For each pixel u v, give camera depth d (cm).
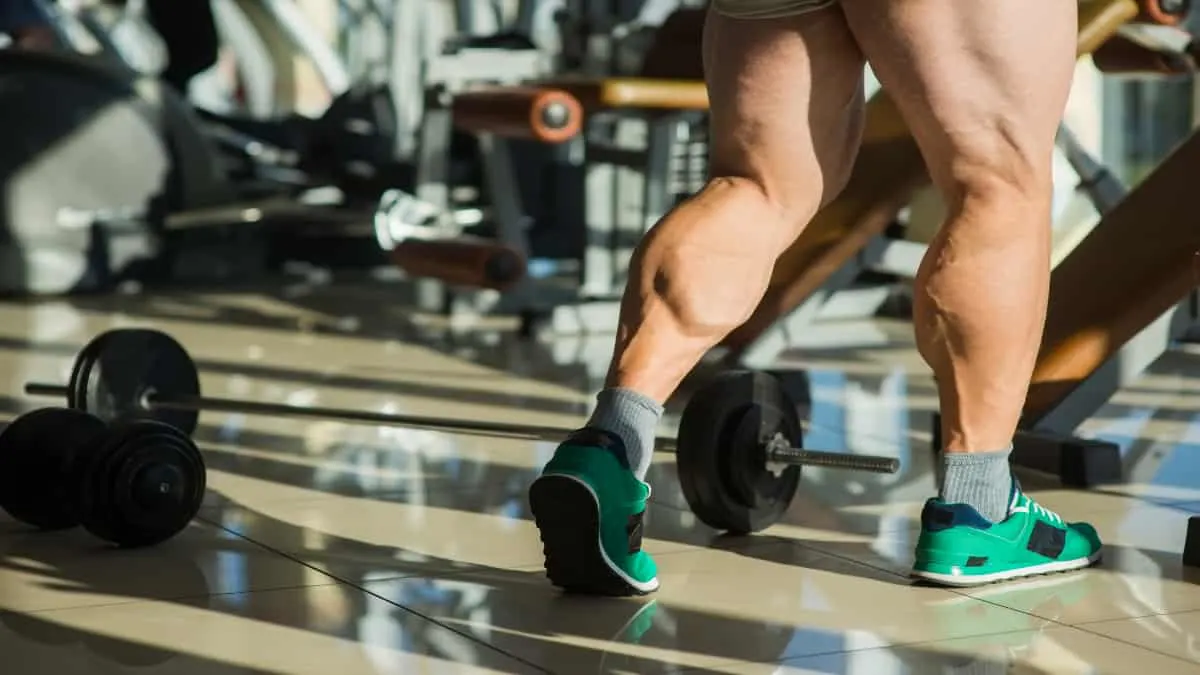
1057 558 223
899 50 200
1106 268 307
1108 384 304
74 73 650
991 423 213
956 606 205
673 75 494
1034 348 213
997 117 202
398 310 615
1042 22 200
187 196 676
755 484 243
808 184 210
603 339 525
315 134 731
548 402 390
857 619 199
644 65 503
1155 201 308
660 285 204
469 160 696
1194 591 214
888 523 258
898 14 198
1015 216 206
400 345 510
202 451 326
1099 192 448
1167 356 470
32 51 646
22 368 445
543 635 192
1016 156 204
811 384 426
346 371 449
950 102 201
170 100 671
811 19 203
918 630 194
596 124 557
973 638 190
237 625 197
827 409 385
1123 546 241
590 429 203
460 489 287
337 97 745
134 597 211
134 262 666
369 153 728
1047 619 199
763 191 209
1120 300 300
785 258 391
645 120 491
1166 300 295
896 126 387
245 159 746
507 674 176
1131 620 199
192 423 306
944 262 208
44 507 249
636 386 204
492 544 243
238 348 501
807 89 206
